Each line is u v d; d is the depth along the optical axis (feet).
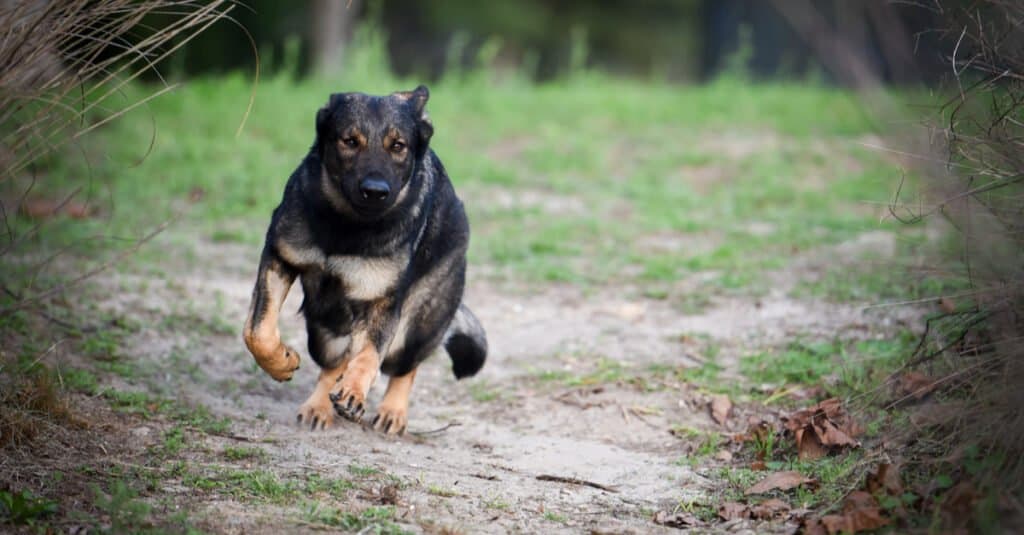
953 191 26.63
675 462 32.12
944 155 26.99
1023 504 22.89
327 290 31.40
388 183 29.48
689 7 197.77
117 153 69.77
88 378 33.68
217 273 51.01
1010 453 24.44
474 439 34.60
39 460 27.22
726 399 36.14
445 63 174.40
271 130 80.48
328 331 32.42
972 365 27.27
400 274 31.35
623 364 40.91
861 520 24.27
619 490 29.84
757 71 127.24
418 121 31.78
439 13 175.01
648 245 59.11
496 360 42.45
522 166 76.33
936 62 28.27
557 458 32.81
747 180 72.90
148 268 49.47
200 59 141.59
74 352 36.58
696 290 50.26
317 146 31.17
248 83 97.76
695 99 98.68
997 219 26.27
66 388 32.65
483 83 104.68
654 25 197.16
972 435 25.50
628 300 49.62
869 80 21.68
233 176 67.77
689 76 193.47
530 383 39.73
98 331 39.42
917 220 28.27
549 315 47.80
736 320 45.50
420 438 34.24
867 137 81.25
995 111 27.09
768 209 65.77
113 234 53.83
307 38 147.84
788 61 125.08
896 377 31.24
